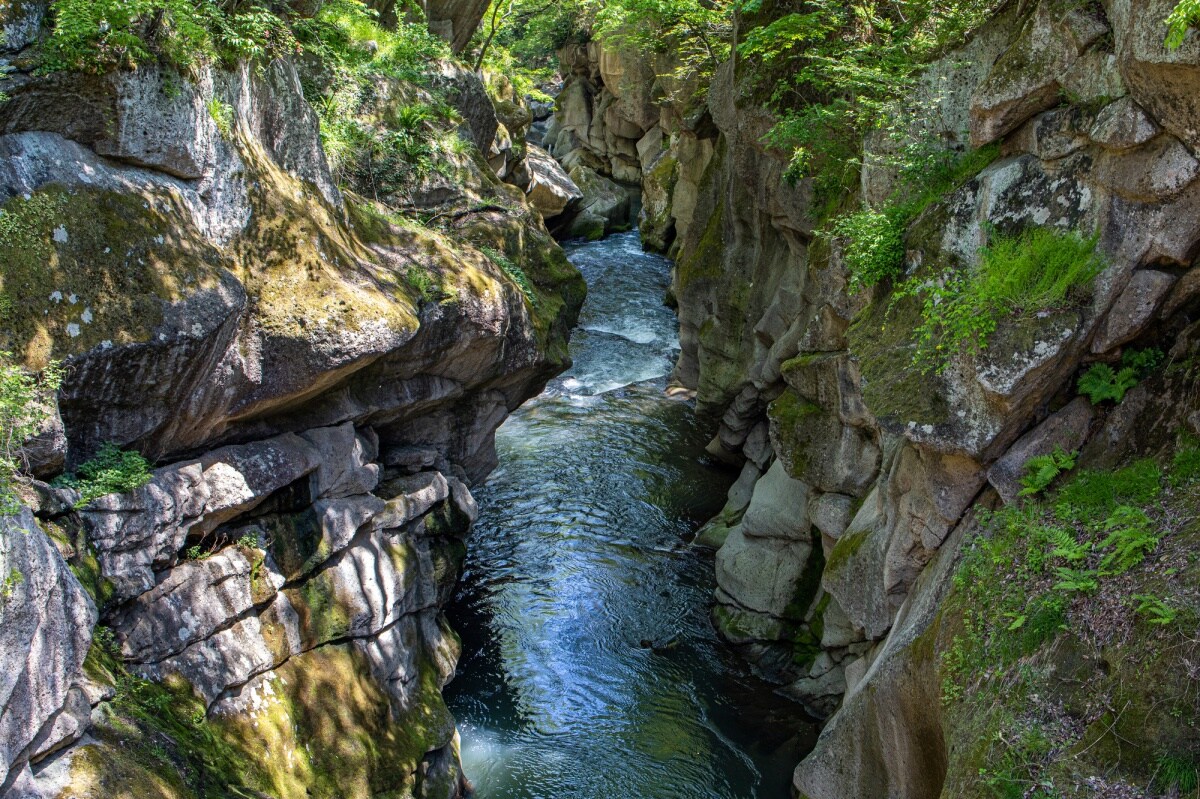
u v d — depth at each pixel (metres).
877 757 9.19
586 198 40.72
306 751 9.84
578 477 20.14
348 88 16.80
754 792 12.05
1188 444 7.38
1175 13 6.48
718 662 14.57
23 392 7.25
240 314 9.29
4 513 6.43
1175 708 6.01
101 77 8.24
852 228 10.70
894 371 9.39
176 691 8.72
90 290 8.06
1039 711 6.79
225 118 9.59
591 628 15.43
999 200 8.73
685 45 23.38
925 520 9.54
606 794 12.05
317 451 10.67
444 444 14.41
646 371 25.75
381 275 11.68
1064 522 7.75
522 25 48.12
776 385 17.20
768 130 15.43
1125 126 7.53
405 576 11.90
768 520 14.73
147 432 8.84
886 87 11.23
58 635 6.85
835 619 13.06
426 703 11.79
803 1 14.83
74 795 6.87
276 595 10.04
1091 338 8.11
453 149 17.92
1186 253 7.59
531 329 14.98
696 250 20.95
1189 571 6.50
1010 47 8.69
